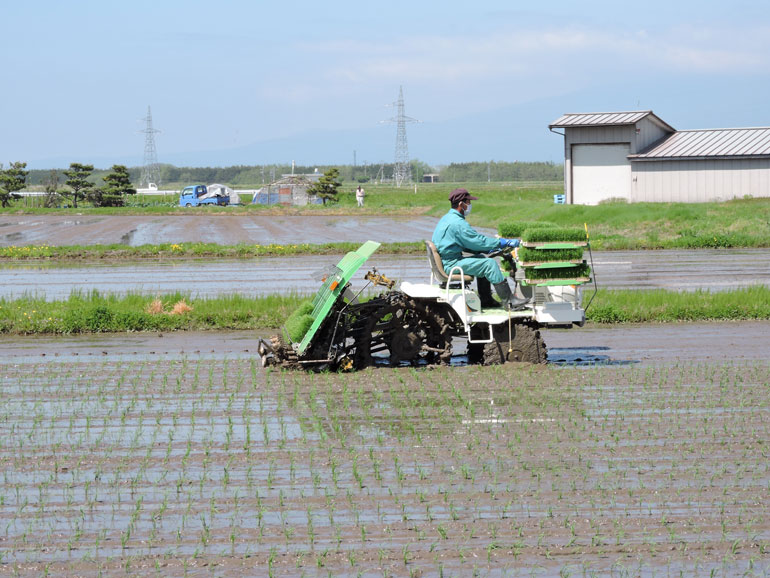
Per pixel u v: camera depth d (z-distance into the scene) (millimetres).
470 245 15438
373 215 77688
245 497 9703
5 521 9141
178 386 14836
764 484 9977
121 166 107125
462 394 13898
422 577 7918
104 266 37031
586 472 10344
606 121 62406
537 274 15148
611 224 51219
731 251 40281
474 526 8898
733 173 58750
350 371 15695
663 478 10141
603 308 21594
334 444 11477
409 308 15680
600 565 8125
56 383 15312
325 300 15242
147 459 10961
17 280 31750
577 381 14828
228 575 7973
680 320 21594
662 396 13812
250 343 19234
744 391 14125
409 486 9953
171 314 21422
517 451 11102
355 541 8594
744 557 8266
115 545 8578
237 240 50469
